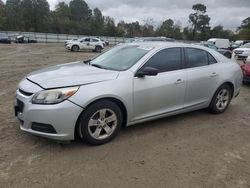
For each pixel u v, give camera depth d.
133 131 4.87
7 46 33.78
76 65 5.09
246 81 9.47
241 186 3.42
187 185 3.39
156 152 4.17
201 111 6.19
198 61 5.49
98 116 4.20
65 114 3.87
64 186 3.29
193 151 4.26
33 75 4.48
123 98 4.34
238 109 6.54
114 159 3.91
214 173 3.67
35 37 58.62
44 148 4.13
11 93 7.36
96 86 4.11
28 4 99.62
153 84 4.67
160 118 5.21
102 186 3.31
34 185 3.28
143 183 3.40
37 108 3.84
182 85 5.07
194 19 97.38
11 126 4.87
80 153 4.03
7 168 3.59
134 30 90.88
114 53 5.33
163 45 5.08
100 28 97.06
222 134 4.96
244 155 4.21
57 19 98.62
